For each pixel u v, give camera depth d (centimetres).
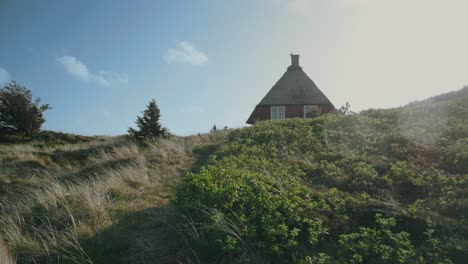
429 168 658
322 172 688
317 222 458
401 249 391
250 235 427
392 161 718
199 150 1091
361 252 400
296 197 511
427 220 459
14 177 887
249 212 483
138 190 721
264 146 902
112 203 627
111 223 533
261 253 415
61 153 1257
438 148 744
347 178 643
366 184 608
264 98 2573
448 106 1068
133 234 507
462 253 399
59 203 620
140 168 881
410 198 566
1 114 1675
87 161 1126
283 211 480
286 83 2627
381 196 566
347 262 390
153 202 646
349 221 488
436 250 408
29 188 738
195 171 863
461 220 461
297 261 394
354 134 911
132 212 584
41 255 465
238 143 985
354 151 801
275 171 671
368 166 679
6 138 1627
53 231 518
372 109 1238
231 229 445
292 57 2750
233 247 402
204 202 502
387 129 941
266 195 500
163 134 1436
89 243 482
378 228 469
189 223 474
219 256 420
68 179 863
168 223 522
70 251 460
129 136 1410
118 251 464
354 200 534
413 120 1001
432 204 515
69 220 562
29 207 611
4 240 502
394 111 1129
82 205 598
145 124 1405
